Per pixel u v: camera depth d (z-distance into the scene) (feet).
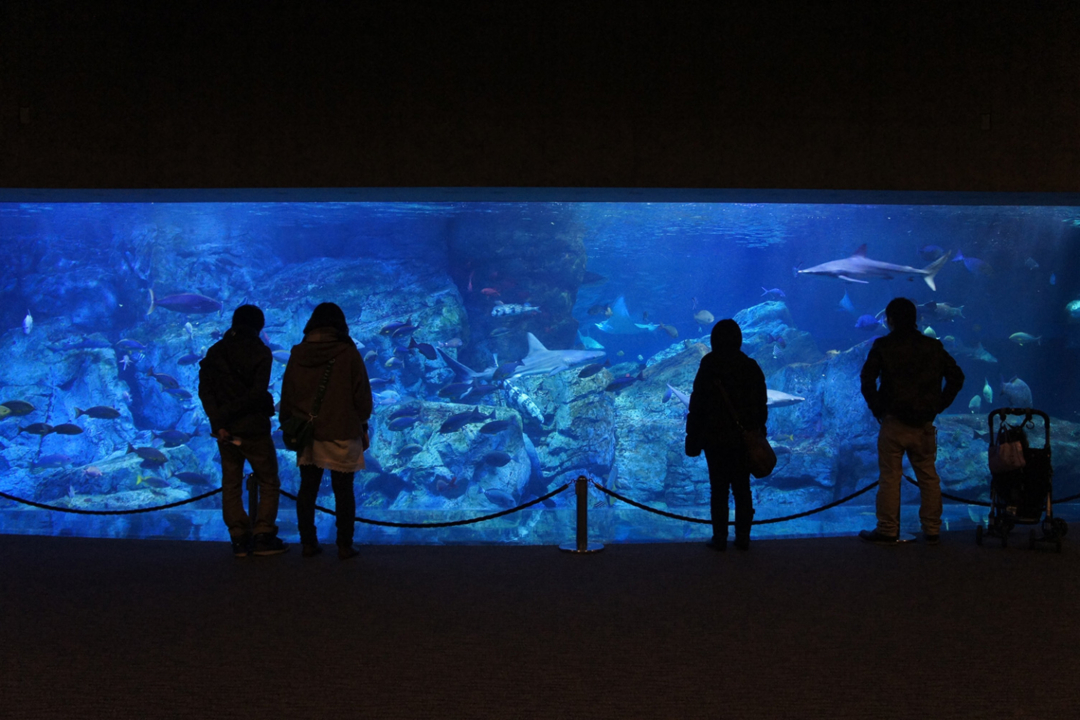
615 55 25.79
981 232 116.67
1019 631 13.94
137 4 26.16
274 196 27.73
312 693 11.09
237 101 25.91
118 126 26.04
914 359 21.62
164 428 70.59
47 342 72.02
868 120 26.09
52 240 88.53
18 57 26.23
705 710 10.43
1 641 13.52
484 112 25.67
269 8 26.00
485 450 59.88
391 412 61.72
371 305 70.64
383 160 25.67
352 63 25.82
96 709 10.47
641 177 25.67
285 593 16.78
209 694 11.05
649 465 63.16
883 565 19.35
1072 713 10.25
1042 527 21.13
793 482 61.41
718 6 25.95
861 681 11.51
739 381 21.06
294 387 20.10
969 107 26.32
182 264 78.54
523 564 19.54
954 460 60.49
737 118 25.84
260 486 21.18
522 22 25.81
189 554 20.77
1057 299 131.23
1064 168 26.50
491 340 79.51
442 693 11.09
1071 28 26.55
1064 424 65.41
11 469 65.87
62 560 20.03
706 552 20.94
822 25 26.09
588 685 11.40
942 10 26.35
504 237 80.12
